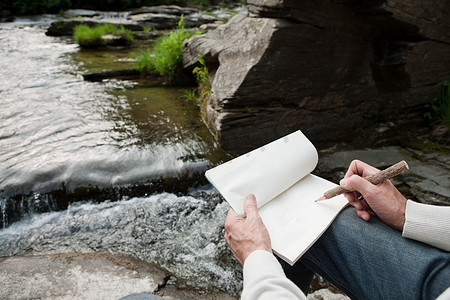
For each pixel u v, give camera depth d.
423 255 0.80
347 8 2.84
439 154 2.95
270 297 0.68
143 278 1.68
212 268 1.91
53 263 1.72
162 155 2.70
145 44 8.50
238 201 0.97
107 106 3.66
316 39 2.89
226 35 3.54
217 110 2.94
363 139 3.28
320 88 3.12
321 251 0.97
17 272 1.63
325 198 1.00
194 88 4.43
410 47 3.02
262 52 2.76
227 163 1.04
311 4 2.67
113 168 2.53
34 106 3.60
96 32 7.82
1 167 2.42
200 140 2.96
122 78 4.88
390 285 0.82
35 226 2.18
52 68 5.30
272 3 2.73
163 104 3.78
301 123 3.14
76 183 2.40
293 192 1.06
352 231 0.92
